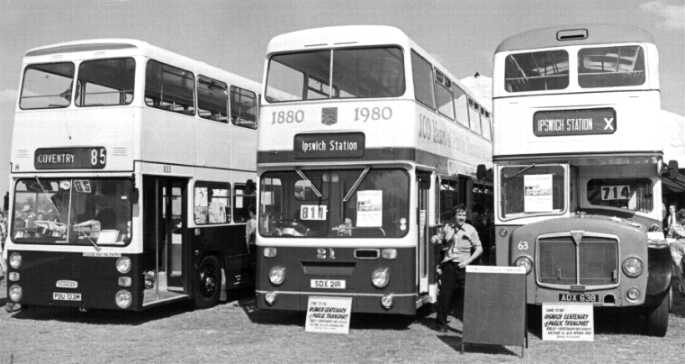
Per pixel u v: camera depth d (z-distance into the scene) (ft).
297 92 37.17
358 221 35.58
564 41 36.35
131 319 40.24
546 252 33.50
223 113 46.75
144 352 31.14
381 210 35.35
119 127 37.93
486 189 56.29
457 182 46.65
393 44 35.94
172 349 31.73
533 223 34.14
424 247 38.27
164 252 42.75
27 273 39.17
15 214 39.81
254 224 50.08
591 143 35.45
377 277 34.94
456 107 47.34
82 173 38.45
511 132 36.73
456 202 46.24
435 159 40.06
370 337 34.32
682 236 46.88
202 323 38.70
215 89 45.85
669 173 36.42
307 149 36.52
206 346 32.32
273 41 37.99
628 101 35.14
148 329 37.01
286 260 36.47
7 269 39.60
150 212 40.60
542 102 36.35
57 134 39.19
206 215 44.24
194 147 43.04
